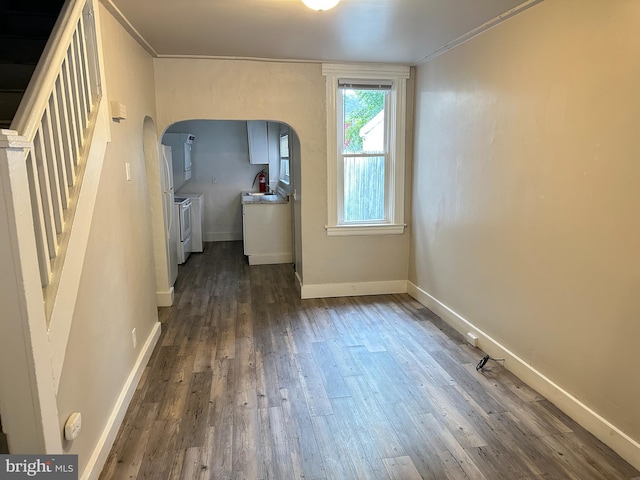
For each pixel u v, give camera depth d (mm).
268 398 2613
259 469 2012
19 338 1360
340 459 2078
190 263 6012
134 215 2881
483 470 1994
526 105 2592
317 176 4277
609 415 2129
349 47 3471
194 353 3230
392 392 2668
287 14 2686
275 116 4082
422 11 2631
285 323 3812
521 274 2727
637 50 1882
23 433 1425
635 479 1928
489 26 2885
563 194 2338
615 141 2008
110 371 2254
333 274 4504
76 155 1939
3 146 1250
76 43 2029
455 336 3496
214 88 3939
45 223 1616
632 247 1959
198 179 7410
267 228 5898
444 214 3719
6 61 2656
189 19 2750
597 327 2168
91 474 1868
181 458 2088
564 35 2273
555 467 2006
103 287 2180
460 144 3389
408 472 1987
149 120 3656
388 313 4031
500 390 2674
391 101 4305
